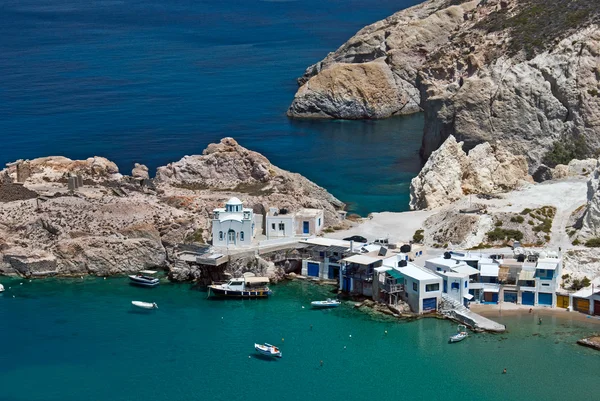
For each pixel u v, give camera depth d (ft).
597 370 481.46
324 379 484.33
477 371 485.15
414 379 480.64
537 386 470.80
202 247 596.29
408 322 532.32
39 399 472.44
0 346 517.96
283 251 598.75
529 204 626.64
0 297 573.33
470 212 615.98
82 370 495.41
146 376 490.08
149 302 563.89
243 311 551.59
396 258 565.12
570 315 531.09
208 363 500.33
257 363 499.51
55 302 566.77
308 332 526.57
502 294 546.26
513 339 509.76
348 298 563.48
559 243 580.71
